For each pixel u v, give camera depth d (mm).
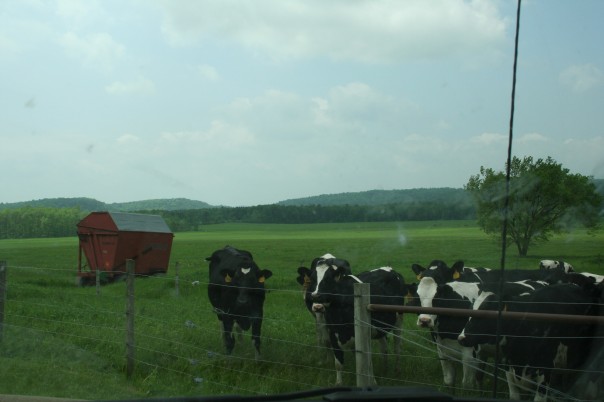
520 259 31859
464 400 3018
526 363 7320
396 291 11008
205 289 21453
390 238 66312
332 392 3127
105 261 26609
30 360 8633
